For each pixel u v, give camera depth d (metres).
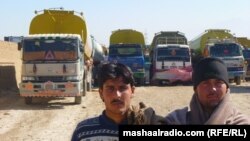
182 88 26.38
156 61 28.83
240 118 2.98
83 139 3.12
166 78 28.59
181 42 33.22
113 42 33.25
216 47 29.30
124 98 3.10
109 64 3.16
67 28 21.23
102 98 3.17
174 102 18.69
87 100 19.52
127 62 27.77
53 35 17.86
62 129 12.22
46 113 15.54
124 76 3.09
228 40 30.97
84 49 20.92
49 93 17.52
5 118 14.37
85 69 20.94
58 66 17.53
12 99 20.12
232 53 29.06
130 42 33.12
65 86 17.53
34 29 21.27
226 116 2.97
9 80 25.91
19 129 12.30
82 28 21.23
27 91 17.55
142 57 27.92
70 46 17.62
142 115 3.07
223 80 3.01
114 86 3.09
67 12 21.27
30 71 17.55
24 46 17.64
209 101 3.00
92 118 3.19
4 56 36.22
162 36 33.28
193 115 3.04
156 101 19.02
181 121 3.04
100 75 3.15
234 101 18.55
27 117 14.59
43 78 17.55
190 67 28.77
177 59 28.78
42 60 17.56
